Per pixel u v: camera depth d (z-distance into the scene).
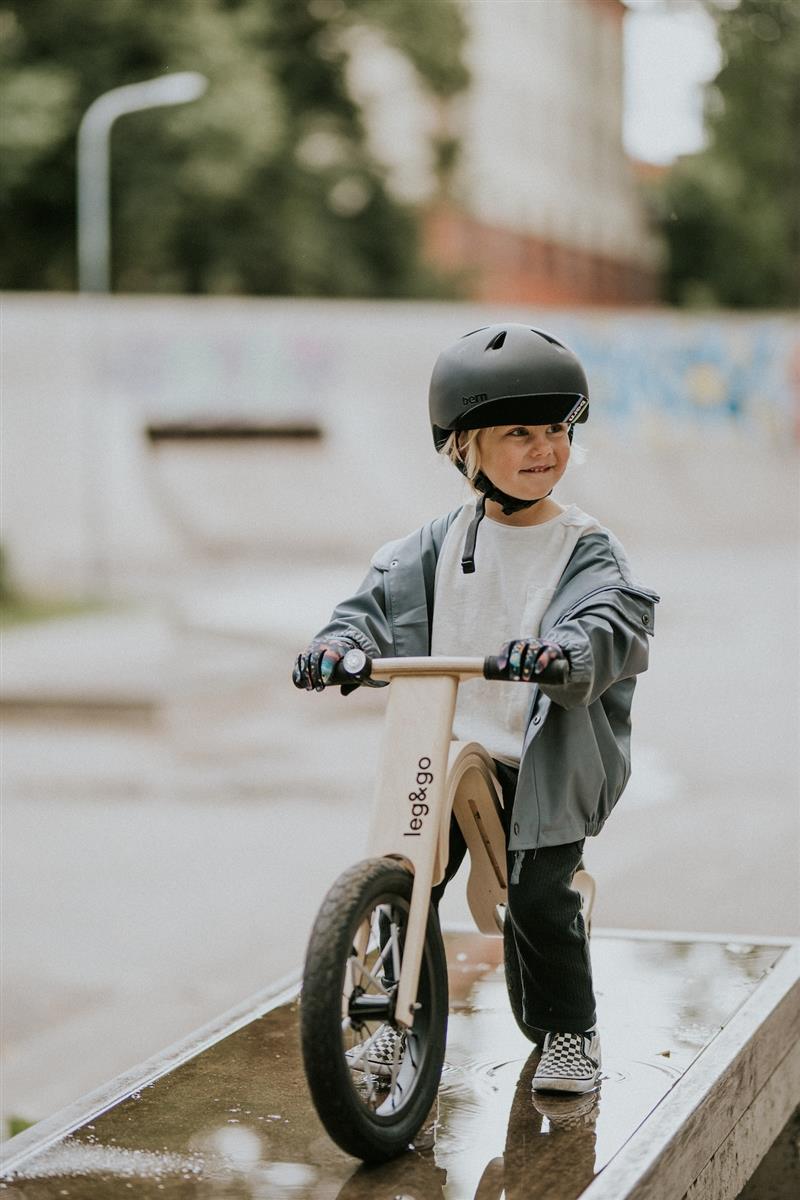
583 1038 5.77
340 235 68.62
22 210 62.75
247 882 14.05
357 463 53.06
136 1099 5.77
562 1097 5.68
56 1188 4.97
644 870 13.15
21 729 23.00
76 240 62.94
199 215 63.53
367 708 23.91
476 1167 5.04
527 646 4.96
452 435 5.63
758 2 86.00
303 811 17.20
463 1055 6.22
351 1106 4.77
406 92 77.88
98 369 51.59
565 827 5.32
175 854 15.28
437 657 5.22
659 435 59.38
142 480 50.59
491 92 88.38
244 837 15.94
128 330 51.75
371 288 69.88
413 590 5.77
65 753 21.05
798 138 91.00
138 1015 10.52
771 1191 6.16
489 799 5.55
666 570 44.44
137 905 13.38
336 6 68.50
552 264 98.25
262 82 62.00
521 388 5.38
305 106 69.12
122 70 60.78
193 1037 6.54
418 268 73.00
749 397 61.06
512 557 5.62
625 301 110.69
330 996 4.68
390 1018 4.96
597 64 105.31
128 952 11.96
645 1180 4.86
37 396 50.84
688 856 13.66
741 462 60.25
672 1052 6.17
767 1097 6.54
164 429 52.19
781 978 7.12
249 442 53.09
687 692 24.27
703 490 58.06
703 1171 5.57
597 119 105.50
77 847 15.72
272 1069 6.09
